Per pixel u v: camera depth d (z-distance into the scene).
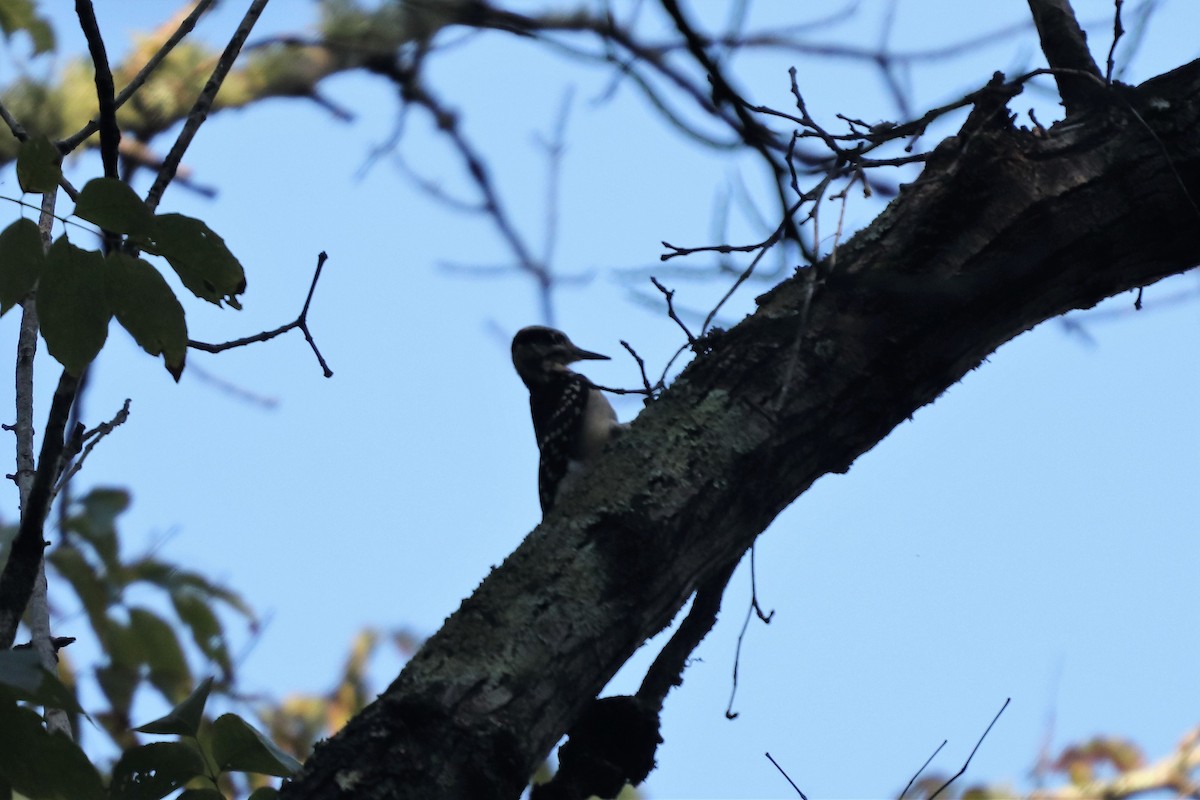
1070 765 15.75
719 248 7.98
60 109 14.21
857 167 7.51
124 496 10.13
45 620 7.13
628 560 6.83
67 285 6.15
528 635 6.57
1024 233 7.56
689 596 7.20
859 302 7.48
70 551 9.98
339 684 13.12
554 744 6.52
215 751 6.18
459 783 6.09
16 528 9.57
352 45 12.50
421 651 6.62
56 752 5.54
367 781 6.04
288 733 12.73
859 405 7.36
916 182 7.80
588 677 6.62
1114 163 7.79
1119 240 7.71
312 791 6.02
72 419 7.86
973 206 7.61
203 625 10.29
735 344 7.58
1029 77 7.70
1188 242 7.77
